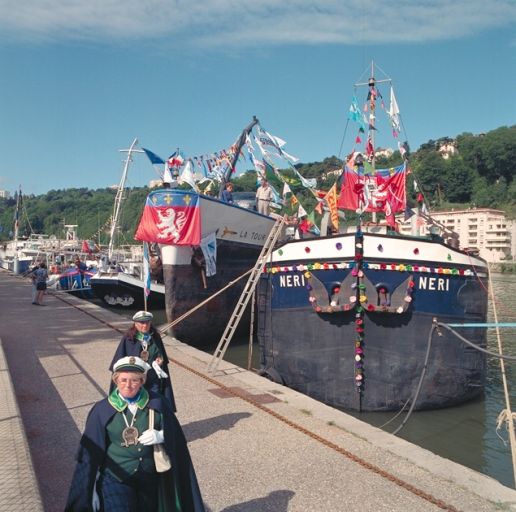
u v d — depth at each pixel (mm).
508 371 14047
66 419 6953
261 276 11734
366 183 11977
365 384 9781
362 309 9664
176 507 3357
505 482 7121
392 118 12633
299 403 7988
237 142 16531
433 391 10070
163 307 25891
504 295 31812
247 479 5391
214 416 7352
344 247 9844
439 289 10039
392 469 5691
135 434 3295
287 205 16844
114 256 34094
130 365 3334
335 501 4957
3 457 4617
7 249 61875
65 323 15836
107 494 3217
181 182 14891
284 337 10797
